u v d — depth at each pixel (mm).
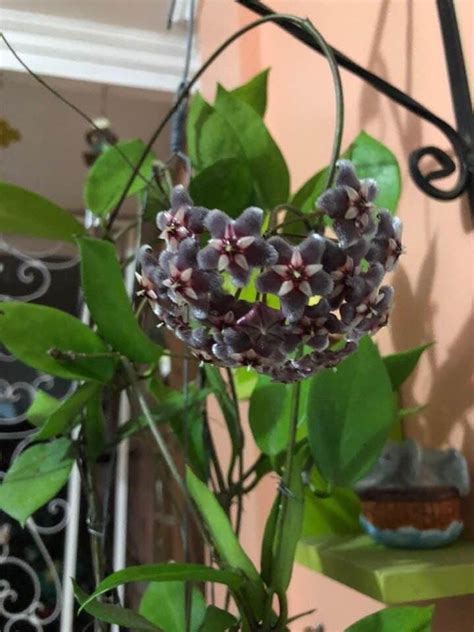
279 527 185
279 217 258
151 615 206
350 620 260
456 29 210
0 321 208
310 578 296
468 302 208
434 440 224
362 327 144
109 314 202
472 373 206
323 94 296
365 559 193
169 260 142
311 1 309
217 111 222
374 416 190
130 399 234
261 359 141
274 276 133
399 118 245
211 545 192
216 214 137
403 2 243
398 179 206
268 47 352
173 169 283
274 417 206
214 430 361
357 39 272
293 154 324
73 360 213
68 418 222
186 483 199
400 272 244
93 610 165
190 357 221
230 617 190
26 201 225
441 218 222
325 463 189
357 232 137
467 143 205
